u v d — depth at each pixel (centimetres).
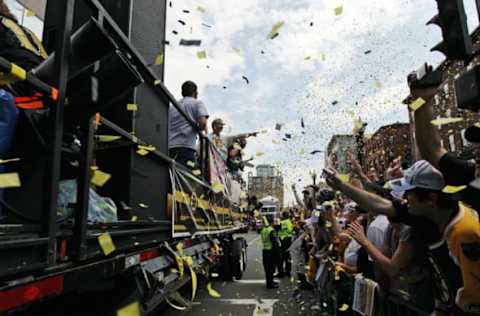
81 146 202
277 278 1030
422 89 190
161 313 561
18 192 195
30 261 154
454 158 197
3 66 138
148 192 324
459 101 136
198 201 521
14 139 197
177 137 515
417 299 258
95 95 189
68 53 184
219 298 730
